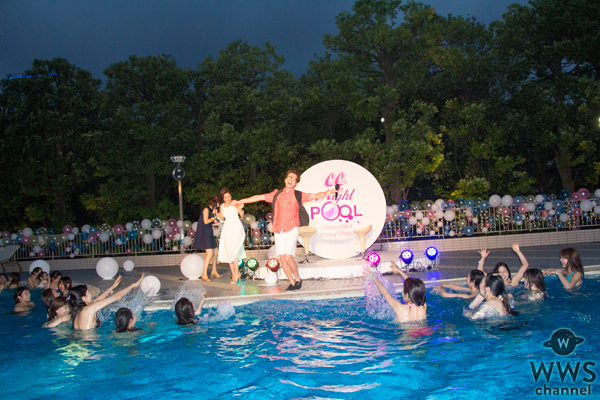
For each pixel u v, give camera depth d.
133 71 18.39
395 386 4.14
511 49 18.73
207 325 6.67
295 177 9.02
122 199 18.47
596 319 6.00
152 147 18.48
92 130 20.08
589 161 20.78
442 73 21.11
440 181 22.38
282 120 20.20
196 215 23.16
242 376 4.57
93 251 16.02
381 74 19.41
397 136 18.48
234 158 18.84
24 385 4.55
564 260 8.08
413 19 17.41
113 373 4.82
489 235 16.47
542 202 16.08
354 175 11.21
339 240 11.24
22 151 19.14
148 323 6.91
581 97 17.55
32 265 12.51
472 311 6.57
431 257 10.69
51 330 6.73
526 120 17.80
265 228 15.46
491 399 3.80
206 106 18.75
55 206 20.14
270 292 8.64
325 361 4.90
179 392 4.23
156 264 15.48
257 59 18.72
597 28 17.38
